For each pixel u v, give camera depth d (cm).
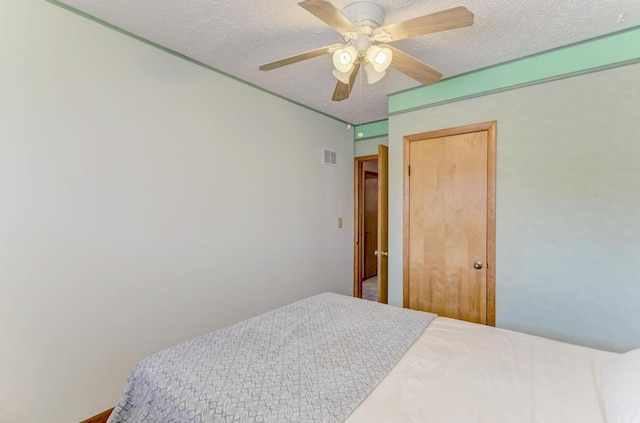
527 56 228
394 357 139
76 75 178
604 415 100
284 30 196
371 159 401
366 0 162
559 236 220
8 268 158
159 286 216
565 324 218
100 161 188
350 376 124
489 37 202
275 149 301
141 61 205
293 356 139
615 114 200
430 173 277
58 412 174
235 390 114
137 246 204
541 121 225
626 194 197
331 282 376
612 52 199
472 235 256
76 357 180
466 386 118
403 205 292
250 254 278
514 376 125
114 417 126
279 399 109
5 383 158
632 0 165
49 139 169
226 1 168
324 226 365
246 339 156
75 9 176
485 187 249
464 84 256
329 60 232
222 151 254
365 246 546
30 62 162
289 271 318
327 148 366
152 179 212
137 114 204
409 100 286
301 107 329
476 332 168
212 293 248
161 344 216
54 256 172
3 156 156
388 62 160
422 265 282
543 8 172
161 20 186
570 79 214
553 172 221
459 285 263
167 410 113
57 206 172
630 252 197
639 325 195
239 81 266
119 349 197
